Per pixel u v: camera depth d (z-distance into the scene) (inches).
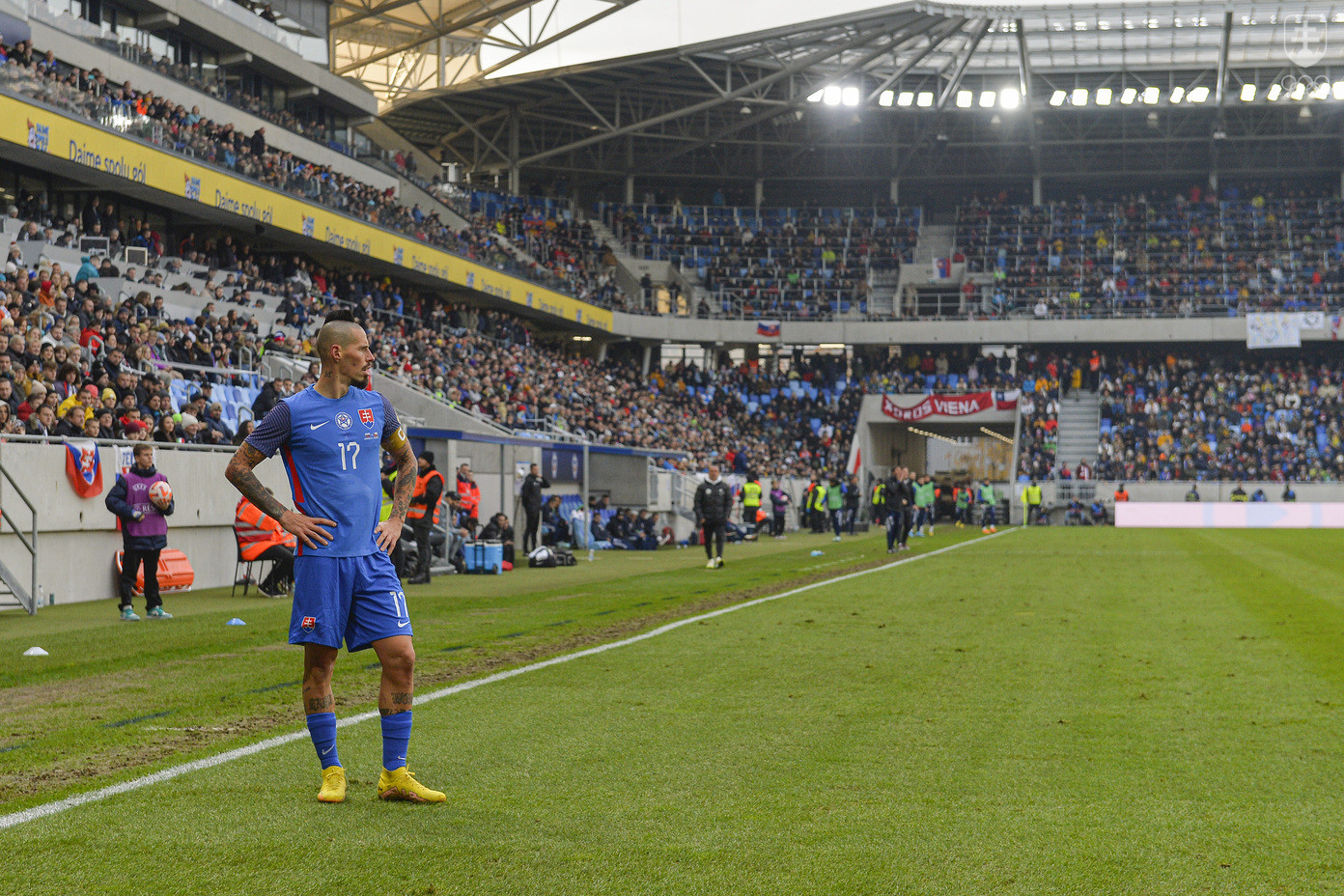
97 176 1010.1
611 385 1820.9
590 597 581.3
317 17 1557.6
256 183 1190.9
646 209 2261.3
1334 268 2079.2
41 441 538.0
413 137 2217.0
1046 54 2011.6
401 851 169.2
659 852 169.5
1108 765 223.0
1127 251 2169.0
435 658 362.9
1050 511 1893.5
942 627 439.2
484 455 993.5
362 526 196.7
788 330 2081.7
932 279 2193.7
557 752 233.1
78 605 540.4
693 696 294.7
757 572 763.4
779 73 1865.2
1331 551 954.1
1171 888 155.3
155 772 215.2
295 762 223.9
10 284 750.5
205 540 642.2
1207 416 1962.4
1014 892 153.5
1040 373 2094.0
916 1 1717.5
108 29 1197.1
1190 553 932.6
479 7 1792.6
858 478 1893.5
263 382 920.3
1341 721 263.3
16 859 164.6
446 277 1515.7
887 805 194.5
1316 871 162.2
